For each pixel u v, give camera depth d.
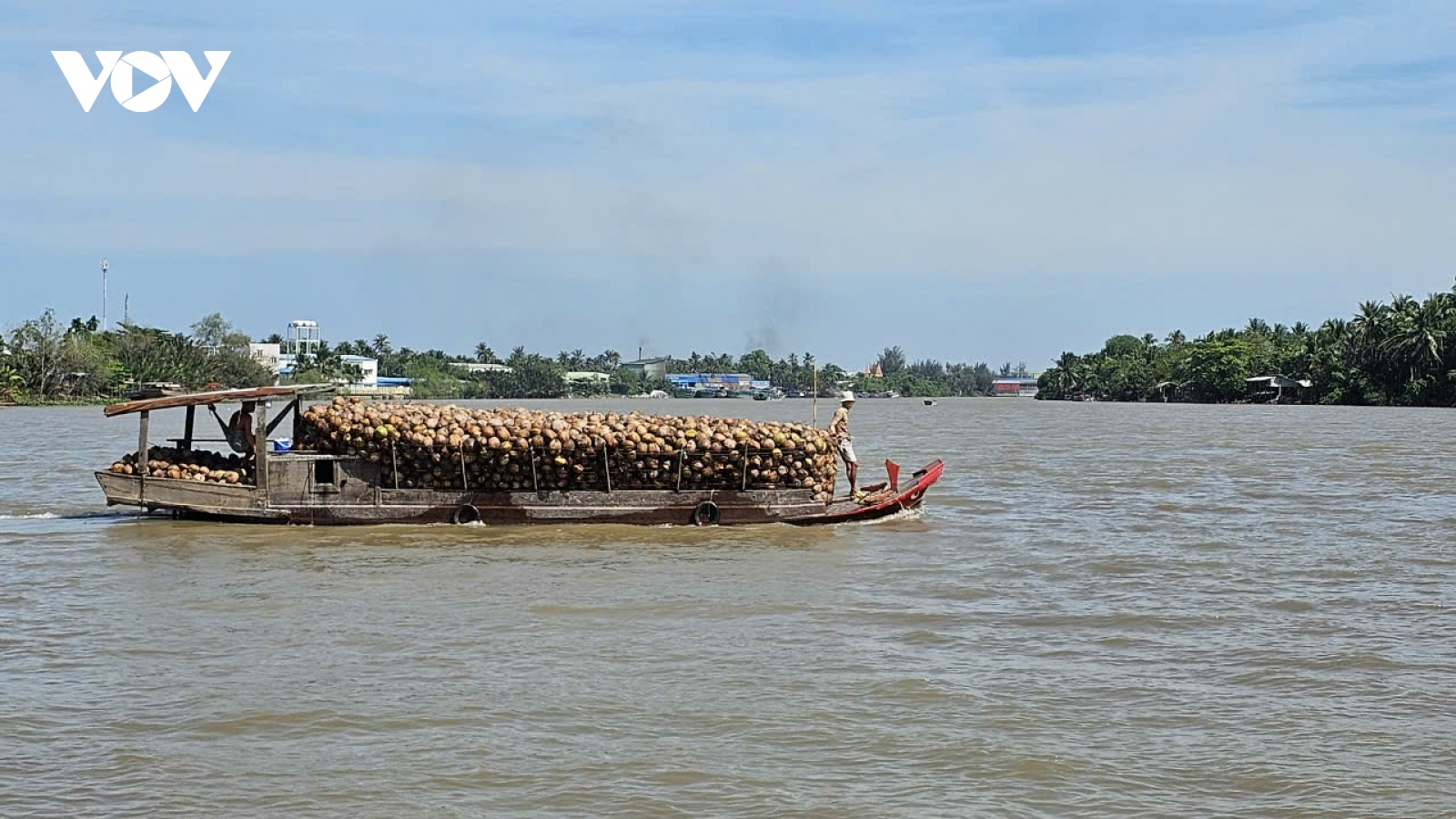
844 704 12.38
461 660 13.87
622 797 10.16
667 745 11.25
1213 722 12.00
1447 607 16.89
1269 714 12.22
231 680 13.10
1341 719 12.11
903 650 14.45
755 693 12.73
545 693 12.69
